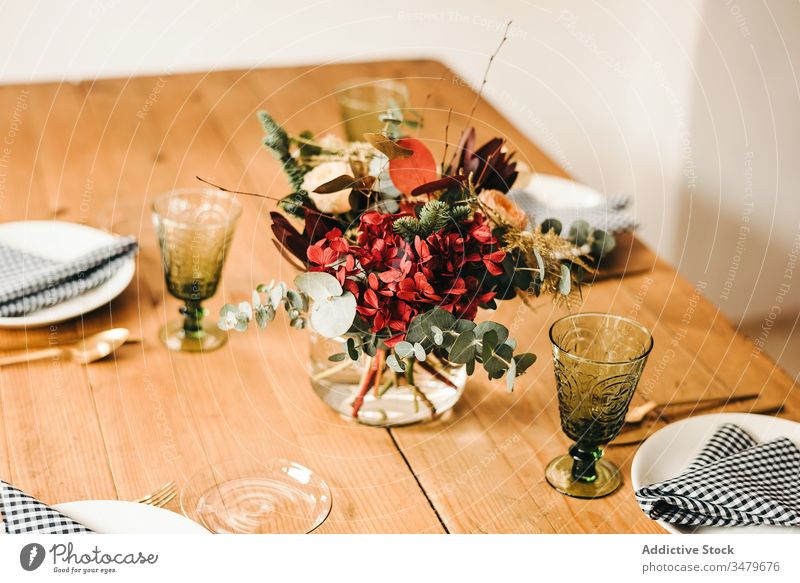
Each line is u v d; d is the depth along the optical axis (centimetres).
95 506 80
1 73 258
